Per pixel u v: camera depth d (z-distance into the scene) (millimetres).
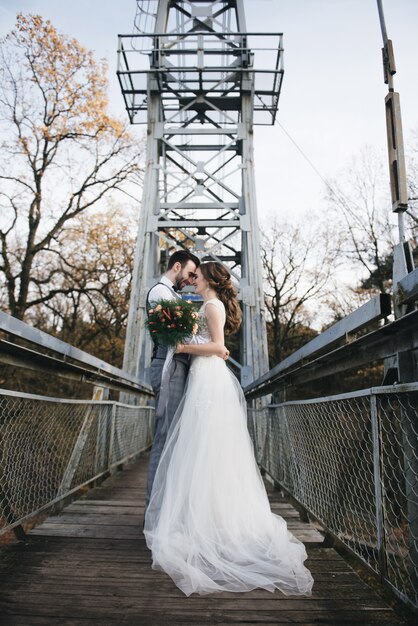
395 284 2053
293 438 3846
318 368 3531
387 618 1817
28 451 2947
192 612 1846
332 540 2764
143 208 10445
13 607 1848
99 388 4875
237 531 2383
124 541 2746
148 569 2291
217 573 2145
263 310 10086
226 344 10906
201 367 2846
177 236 16859
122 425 6129
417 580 1799
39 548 2602
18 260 17469
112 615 1802
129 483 5055
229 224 10508
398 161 2307
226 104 11289
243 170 10703
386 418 1997
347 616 1830
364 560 2160
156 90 10812
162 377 2980
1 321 2121
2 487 2531
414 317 1787
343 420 2475
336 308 23250
